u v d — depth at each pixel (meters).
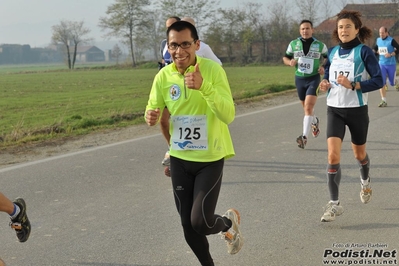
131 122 15.59
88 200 7.91
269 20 77.94
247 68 66.12
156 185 8.66
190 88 4.50
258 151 11.02
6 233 6.64
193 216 4.75
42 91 36.34
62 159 10.71
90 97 29.33
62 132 14.19
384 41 18.03
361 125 6.78
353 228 6.47
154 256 5.79
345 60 6.77
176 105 4.99
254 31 78.06
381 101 17.94
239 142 12.04
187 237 4.95
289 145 11.57
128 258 5.74
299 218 6.88
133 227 6.71
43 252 5.98
